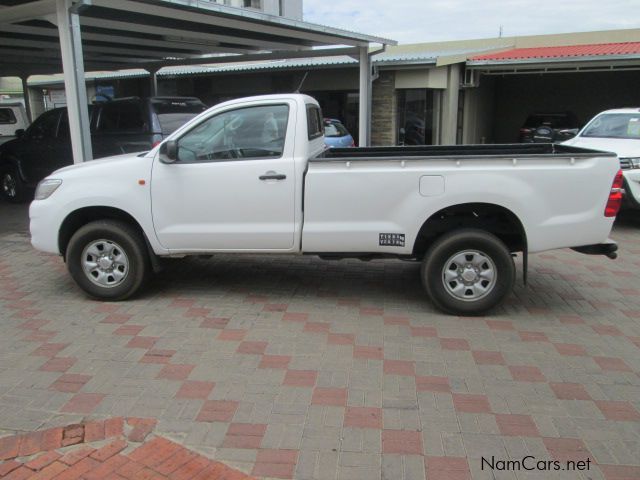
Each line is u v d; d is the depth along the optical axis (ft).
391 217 16.70
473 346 15.17
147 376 13.57
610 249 16.60
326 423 11.60
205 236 17.62
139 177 17.60
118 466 10.31
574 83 71.41
